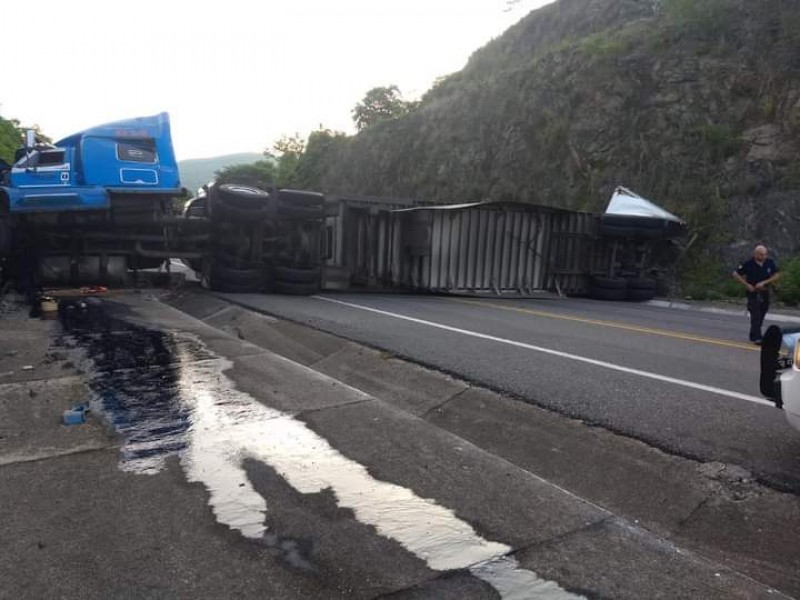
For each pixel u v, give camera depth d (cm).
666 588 264
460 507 327
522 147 2659
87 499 320
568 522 317
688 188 1967
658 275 1892
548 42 3509
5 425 421
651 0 2958
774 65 1972
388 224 1631
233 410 466
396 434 430
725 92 2048
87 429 418
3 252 1143
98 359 617
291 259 1407
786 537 336
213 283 1352
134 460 369
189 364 605
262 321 980
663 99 2164
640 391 579
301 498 331
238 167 6962
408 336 836
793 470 405
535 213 1684
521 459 447
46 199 1134
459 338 836
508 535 302
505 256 1656
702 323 1192
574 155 2362
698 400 555
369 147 4147
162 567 264
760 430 478
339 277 1642
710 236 1878
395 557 278
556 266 1733
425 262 1545
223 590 250
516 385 582
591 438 462
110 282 1298
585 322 1089
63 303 1038
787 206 1764
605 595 257
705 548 334
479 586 260
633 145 2177
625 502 383
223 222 1312
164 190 1225
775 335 426
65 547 276
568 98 2506
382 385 634
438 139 3353
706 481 394
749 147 1911
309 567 268
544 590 259
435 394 586
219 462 371
